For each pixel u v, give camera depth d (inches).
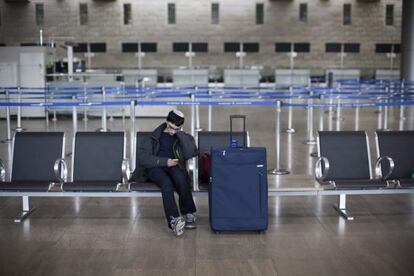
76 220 213.0
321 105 307.9
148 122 542.3
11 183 205.2
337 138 225.6
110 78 658.8
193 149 207.8
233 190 191.9
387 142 227.0
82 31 959.0
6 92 459.8
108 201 242.2
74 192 203.8
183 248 180.2
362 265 164.7
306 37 975.0
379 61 973.8
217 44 975.0
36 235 194.2
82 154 220.1
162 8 962.7
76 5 952.9
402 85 552.1
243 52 957.8
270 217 217.2
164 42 970.7
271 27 972.6
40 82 580.7
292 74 859.4
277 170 293.3
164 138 209.8
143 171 208.7
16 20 948.6
